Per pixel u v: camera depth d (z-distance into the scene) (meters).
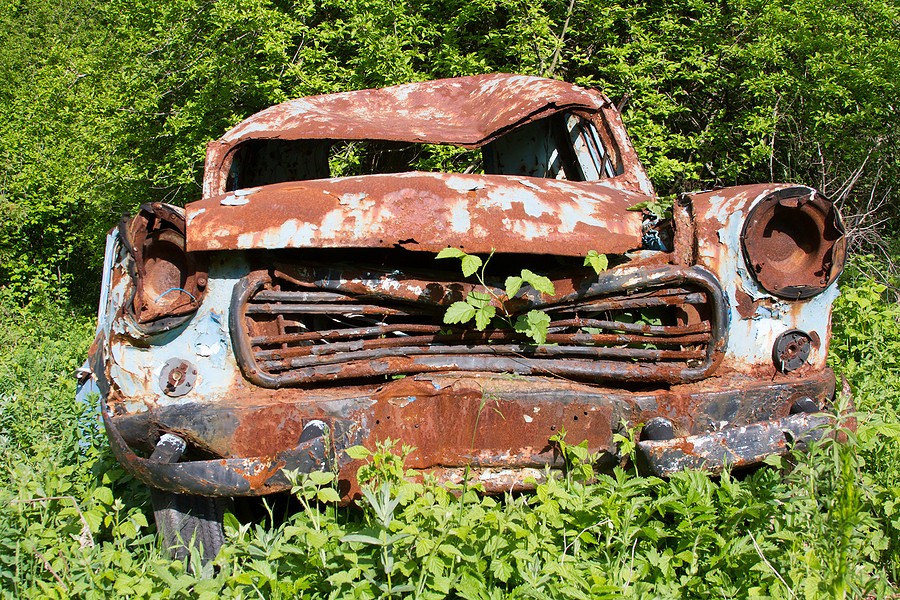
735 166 8.66
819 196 3.15
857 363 5.09
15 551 2.86
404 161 8.32
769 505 2.79
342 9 8.66
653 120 8.78
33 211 12.59
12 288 11.59
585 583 2.46
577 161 4.69
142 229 3.02
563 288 3.14
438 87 5.35
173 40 9.02
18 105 14.71
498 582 2.63
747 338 3.20
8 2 20.11
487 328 3.14
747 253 3.12
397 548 2.58
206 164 4.53
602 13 8.63
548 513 2.73
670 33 8.84
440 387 3.03
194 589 2.56
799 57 8.83
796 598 2.48
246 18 8.14
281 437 2.98
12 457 3.98
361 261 3.13
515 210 3.07
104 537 3.40
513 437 3.05
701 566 2.72
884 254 8.77
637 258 3.21
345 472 2.98
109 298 3.12
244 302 3.02
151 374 3.06
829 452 2.77
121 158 10.41
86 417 4.13
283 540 2.74
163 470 2.85
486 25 9.16
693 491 2.78
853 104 8.82
